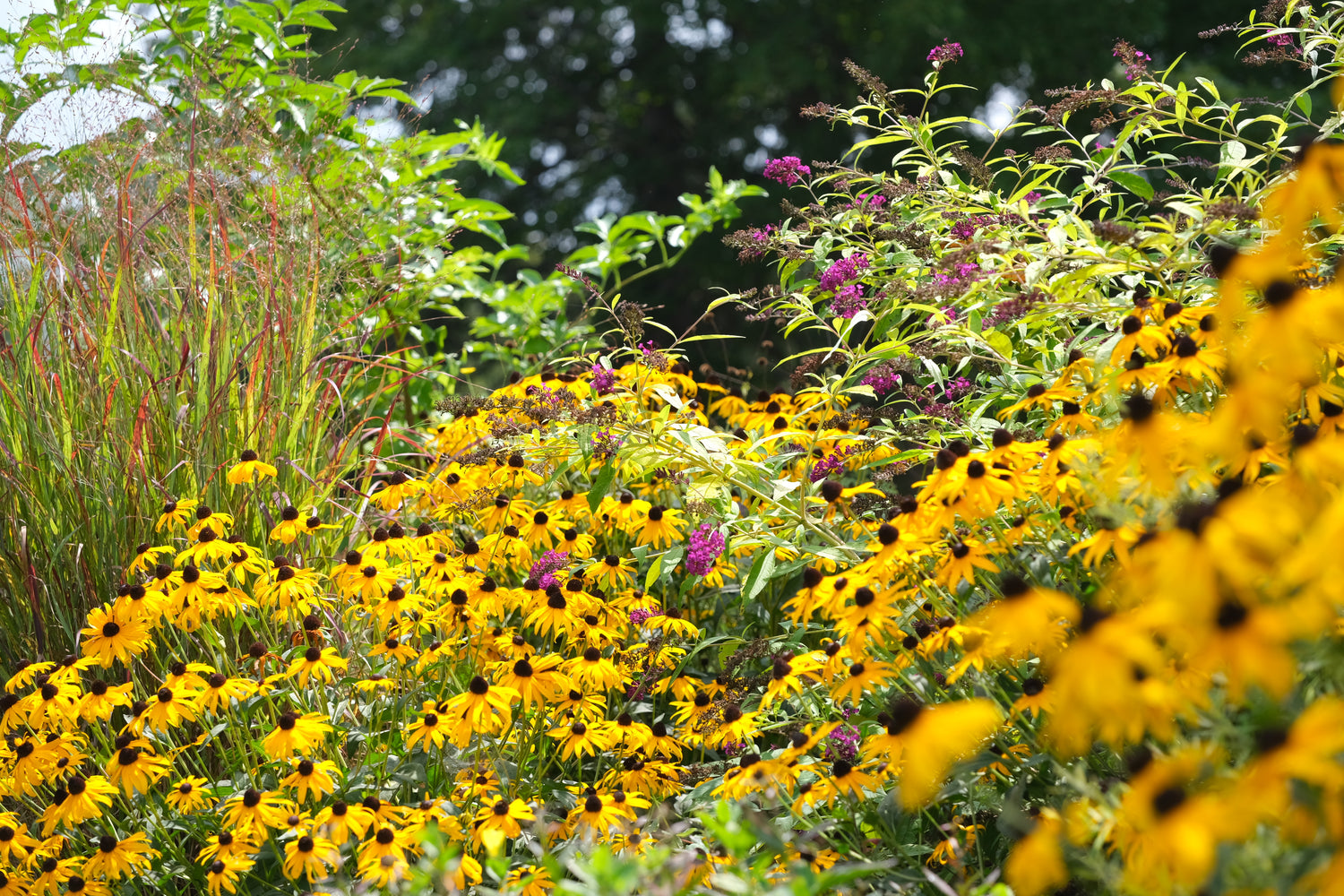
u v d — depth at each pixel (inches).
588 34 569.9
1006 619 54.1
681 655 104.4
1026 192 105.6
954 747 52.4
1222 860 42.3
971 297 97.3
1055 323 102.5
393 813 80.9
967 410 108.9
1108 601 60.1
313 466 129.5
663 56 564.7
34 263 126.7
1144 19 414.3
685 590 114.1
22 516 115.7
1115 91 110.3
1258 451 58.2
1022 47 416.8
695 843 72.4
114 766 85.5
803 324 124.4
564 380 136.2
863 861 68.8
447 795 93.4
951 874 71.4
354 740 99.7
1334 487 50.9
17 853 80.7
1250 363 52.6
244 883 82.5
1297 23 130.3
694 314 483.2
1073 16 420.8
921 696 74.0
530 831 84.1
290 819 80.2
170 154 144.6
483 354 206.1
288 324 136.5
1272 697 44.7
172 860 88.7
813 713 87.1
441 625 103.0
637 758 93.0
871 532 97.0
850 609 73.4
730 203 199.2
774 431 129.2
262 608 106.8
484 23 543.8
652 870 57.9
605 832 78.5
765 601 120.2
